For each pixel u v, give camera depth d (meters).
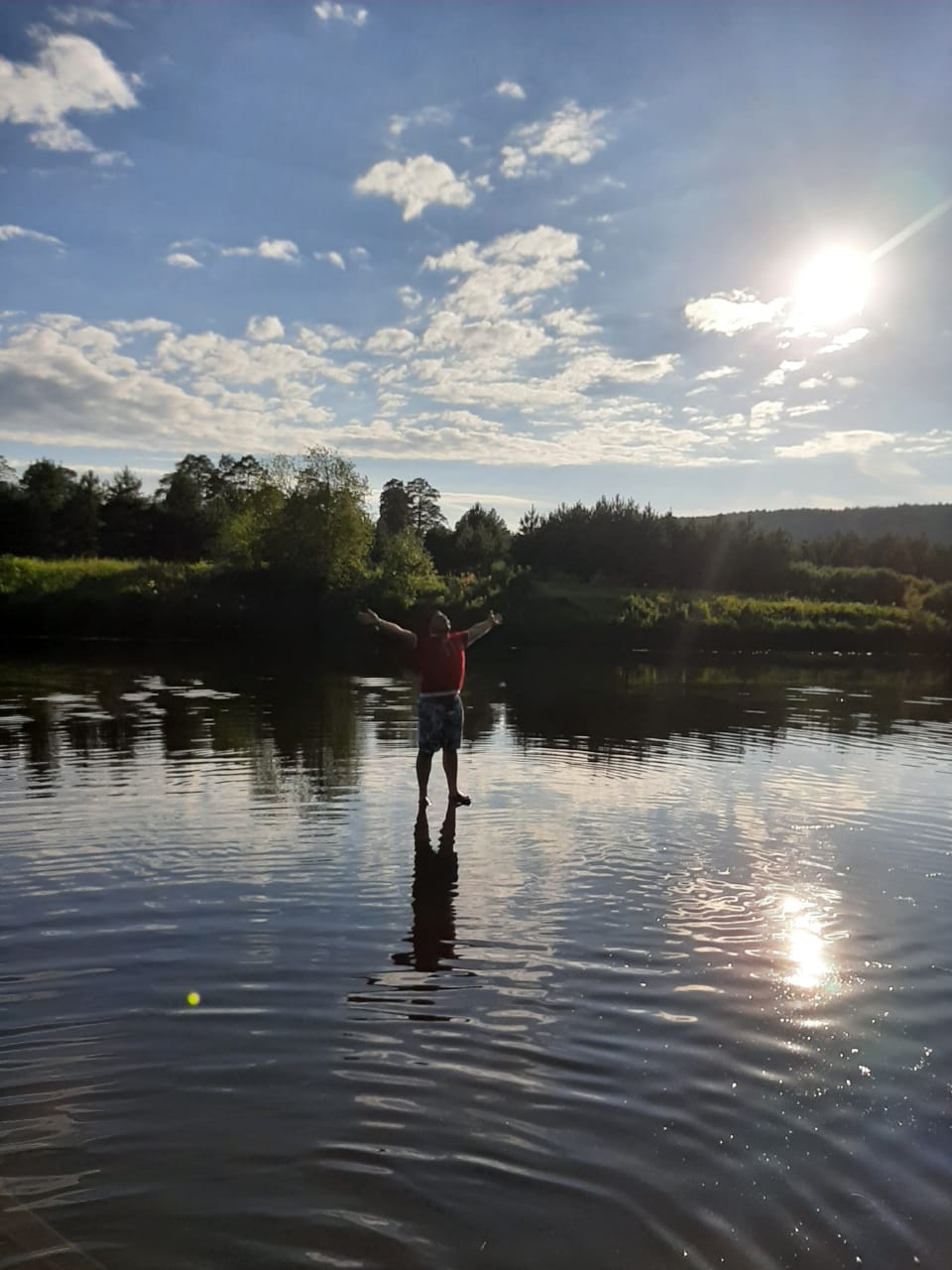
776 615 44.34
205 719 14.06
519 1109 3.62
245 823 7.98
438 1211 3.02
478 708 17.00
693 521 60.91
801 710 17.89
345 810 8.54
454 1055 4.04
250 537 47.25
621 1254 2.84
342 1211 3.01
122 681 20.08
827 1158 3.36
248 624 41.84
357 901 6.05
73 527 78.50
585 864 7.01
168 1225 2.92
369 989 4.70
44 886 6.22
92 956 5.05
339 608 42.78
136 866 6.69
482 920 5.75
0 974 4.80
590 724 14.98
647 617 42.12
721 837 7.88
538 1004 4.57
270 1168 3.22
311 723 13.88
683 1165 3.30
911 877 6.83
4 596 40.97
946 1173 3.29
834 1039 4.28
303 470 45.94
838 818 8.68
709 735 13.95
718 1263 2.82
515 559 61.28
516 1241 2.89
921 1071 4.00
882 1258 2.86
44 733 12.43
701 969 5.06
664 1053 4.11
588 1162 3.30
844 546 80.25
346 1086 3.76
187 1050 4.03
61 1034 4.16
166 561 76.88
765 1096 3.77
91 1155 3.27
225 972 4.87
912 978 4.99
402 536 48.72
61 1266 2.73
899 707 18.83
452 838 7.64
